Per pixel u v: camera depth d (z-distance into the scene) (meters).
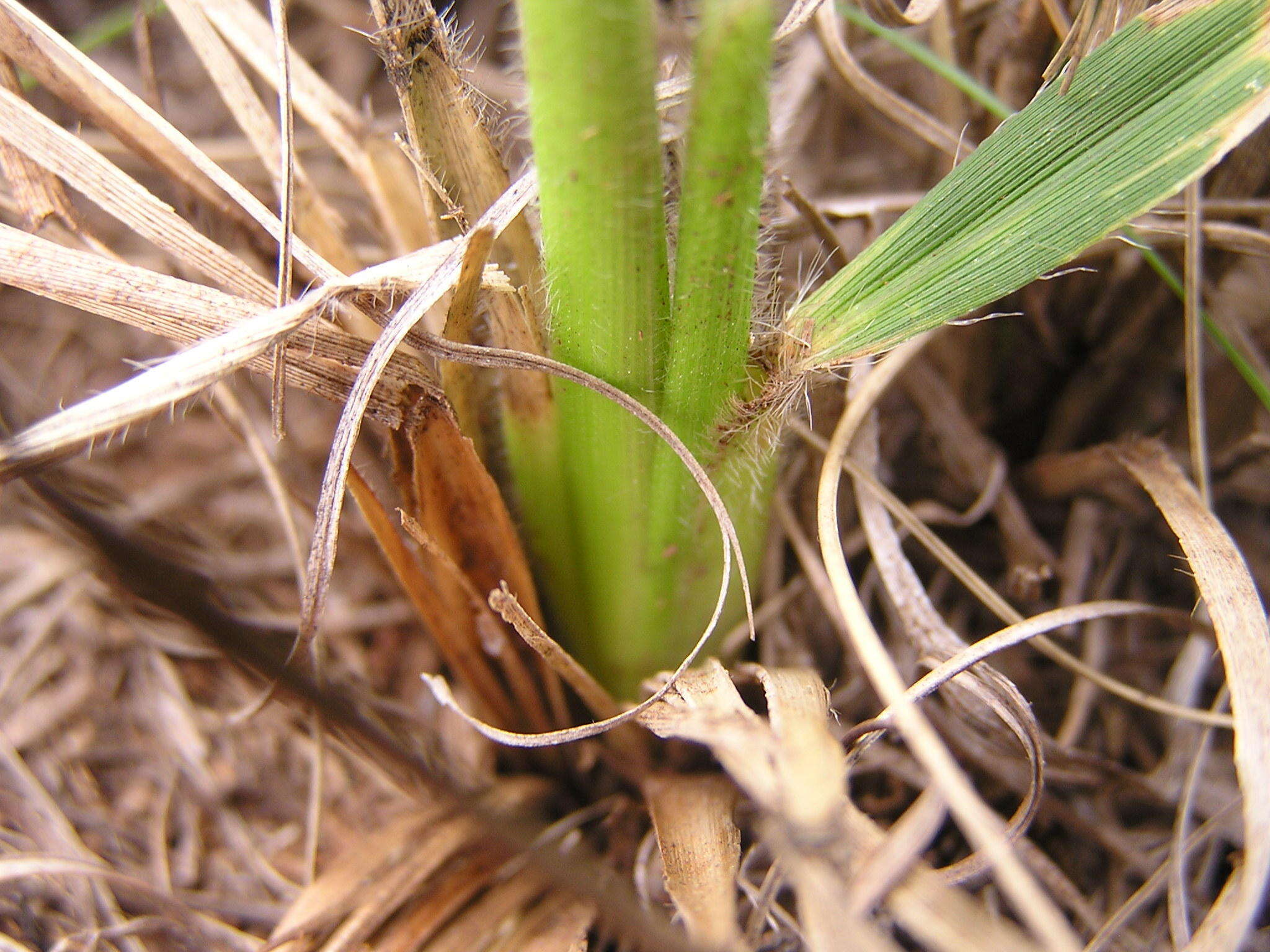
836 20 0.11
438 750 0.11
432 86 0.08
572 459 0.08
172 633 0.11
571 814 0.10
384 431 0.09
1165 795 0.10
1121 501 0.11
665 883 0.08
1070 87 0.07
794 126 0.12
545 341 0.08
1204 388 0.11
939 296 0.07
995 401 0.12
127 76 0.15
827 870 0.06
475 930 0.09
